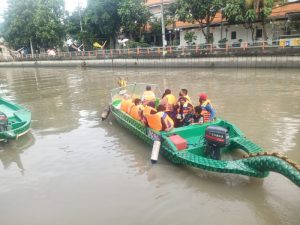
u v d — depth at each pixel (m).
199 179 6.13
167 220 4.95
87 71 31.50
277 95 13.45
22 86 21.89
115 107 10.27
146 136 7.65
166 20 33.97
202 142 6.85
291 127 8.95
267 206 5.14
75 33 45.34
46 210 5.43
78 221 5.07
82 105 13.68
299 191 5.50
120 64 32.69
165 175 6.38
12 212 5.42
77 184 6.26
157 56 29.27
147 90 9.55
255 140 8.02
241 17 24.45
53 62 41.25
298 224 4.68
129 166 6.91
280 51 22.20
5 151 8.20
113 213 5.22
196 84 17.81
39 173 6.84
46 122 10.96
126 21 34.94
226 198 5.44
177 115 7.77
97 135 9.13
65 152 7.95
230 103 12.30
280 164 4.92
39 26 44.62
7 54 58.94
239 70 23.25
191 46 28.06
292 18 25.81
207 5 26.20
